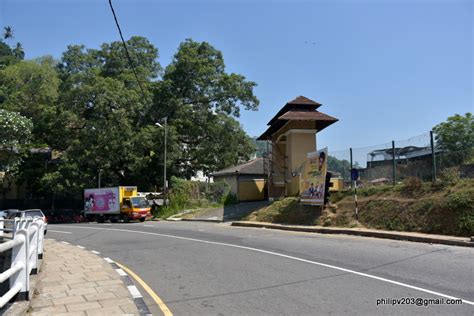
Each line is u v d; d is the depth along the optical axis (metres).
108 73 48.84
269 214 23.17
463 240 12.25
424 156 17.56
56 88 56.59
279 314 6.17
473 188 14.39
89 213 38.31
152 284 8.65
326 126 28.38
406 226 15.20
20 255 6.82
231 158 47.06
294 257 11.25
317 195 20.22
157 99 44.88
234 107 47.12
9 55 86.62
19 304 6.52
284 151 30.62
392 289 7.36
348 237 15.30
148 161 42.91
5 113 37.03
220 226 23.53
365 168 20.97
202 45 46.50
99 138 40.47
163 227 24.72
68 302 7.16
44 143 47.66
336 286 7.75
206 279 8.93
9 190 49.91
